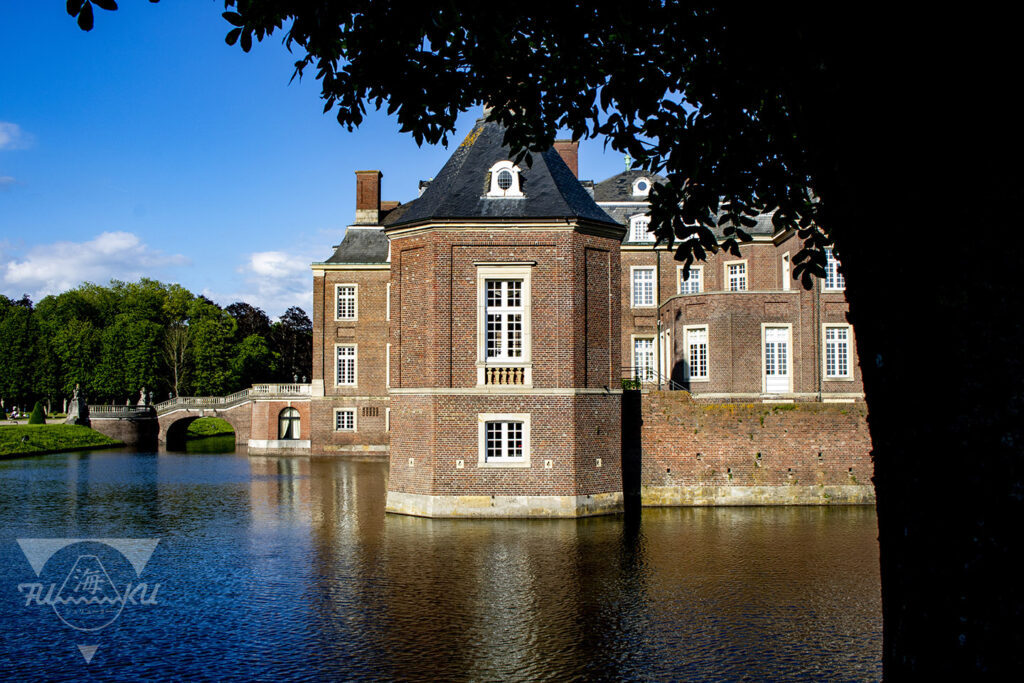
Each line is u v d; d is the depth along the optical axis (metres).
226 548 19.70
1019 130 4.16
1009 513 4.19
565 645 12.03
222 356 85.06
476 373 24.41
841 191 4.99
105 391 79.69
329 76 8.80
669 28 8.70
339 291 51.53
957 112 4.27
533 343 24.45
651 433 26.53
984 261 4.24
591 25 8.80
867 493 26.17
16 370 79.25
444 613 13.74
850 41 4.65
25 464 45.56
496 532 21.36
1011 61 4.11
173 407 63.78
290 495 30.39
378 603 14.41
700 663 11.25
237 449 59.22
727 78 8.19
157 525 23.39
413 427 24.94
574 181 26.84
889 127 4.54
